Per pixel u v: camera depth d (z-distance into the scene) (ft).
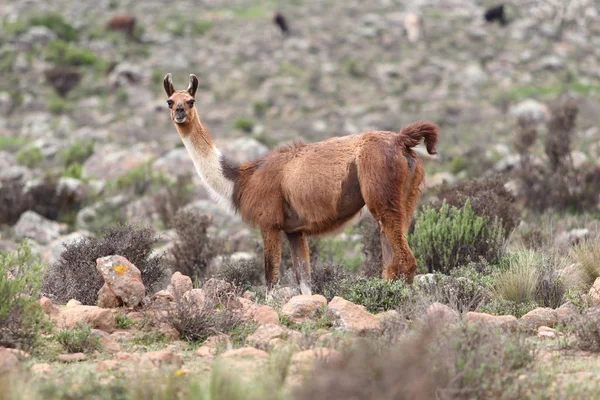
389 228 118.62
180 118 134.00
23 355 87.76
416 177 122.62
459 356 77.10
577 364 86.33
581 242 143.74
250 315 105.60
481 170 335.06
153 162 377.71
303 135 495.41
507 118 498.28
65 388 75.87
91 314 101.60
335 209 123.03
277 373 75.97
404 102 573.74
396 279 119.14
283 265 171.94
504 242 150.20
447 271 142.00
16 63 620.90
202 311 102.94
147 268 135.13
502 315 106.01
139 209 285.64
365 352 73.77
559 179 246.47
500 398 74.02
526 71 650.84
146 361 85.15
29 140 492.95
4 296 92.79
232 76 643.45
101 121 537.24
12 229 261.24
